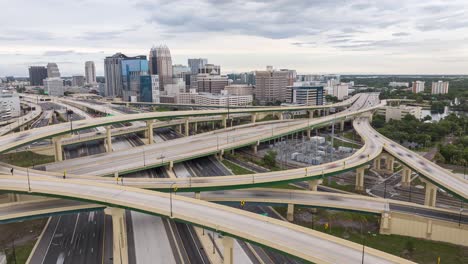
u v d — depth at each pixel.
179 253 89.50
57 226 105.19
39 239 97.44
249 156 185.38
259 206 120.81
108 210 91.25
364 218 112.69
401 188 141.00
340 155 185.38
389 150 157.75
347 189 138.75
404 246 95.12
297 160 178.38
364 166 137.88
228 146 173.50
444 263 86.94
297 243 69.56
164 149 168.00
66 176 119.00
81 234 100.25
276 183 117.56
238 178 119.62
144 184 111.38
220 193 118.31
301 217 113.19
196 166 163.25
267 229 75.06
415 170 129.88
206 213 82.81
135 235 98.31
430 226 99.50
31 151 180.75
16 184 101.56
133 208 86.31
